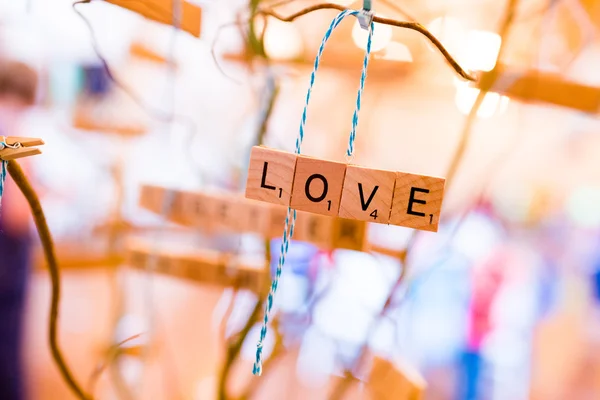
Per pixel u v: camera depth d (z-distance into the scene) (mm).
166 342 585
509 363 711
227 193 455
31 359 587
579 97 422
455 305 713
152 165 589
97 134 594
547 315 753
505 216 743
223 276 458
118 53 558
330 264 508
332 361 507
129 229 580
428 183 327
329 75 532
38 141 356
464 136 447
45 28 549
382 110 586
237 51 474
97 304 616
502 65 426
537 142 673
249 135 524
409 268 478
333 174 330
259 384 490
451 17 469
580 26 446
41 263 605
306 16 489
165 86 563
